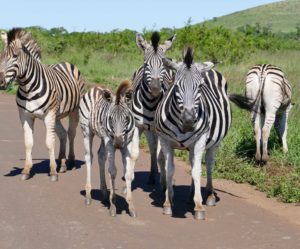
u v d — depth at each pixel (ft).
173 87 23.67
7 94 71.36
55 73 34.06
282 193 28.91
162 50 27.61
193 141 24.07
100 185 28.73
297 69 66.95
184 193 29.76
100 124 25.36
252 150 37.22
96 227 23.84
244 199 28.81
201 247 21.44
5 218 24.90
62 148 34.35
